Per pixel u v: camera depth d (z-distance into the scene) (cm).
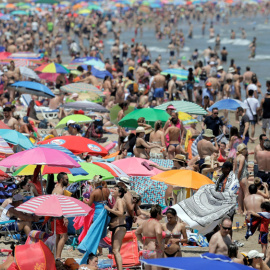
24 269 3559
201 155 6034
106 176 4938
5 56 12656
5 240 4531
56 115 9850
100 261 4153
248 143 8531
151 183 5462
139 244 4422
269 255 4022
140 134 5853
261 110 9856
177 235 3725
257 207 4584
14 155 4466
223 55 18462
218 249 3566
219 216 4006
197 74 12512
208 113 8094
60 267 3734
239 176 5344
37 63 12450
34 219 4238
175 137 6488
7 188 5338
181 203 4131
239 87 10138
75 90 9588
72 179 4894
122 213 3844
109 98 10788
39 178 5216
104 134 8800
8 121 7225
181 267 2777
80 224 4441
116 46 18612
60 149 4934
